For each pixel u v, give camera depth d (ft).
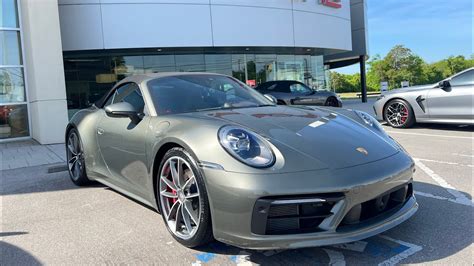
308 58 65.31
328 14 59.77
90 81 49.03
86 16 44.27
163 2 46.39
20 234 10.94
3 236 10.84
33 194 15.17
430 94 27.17
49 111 30.60
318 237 7.95
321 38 58.65
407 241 9.29
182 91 12.00
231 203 8.02
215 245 9.56
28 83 33.86
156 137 10.12
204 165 8.48
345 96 139.74
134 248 9.62
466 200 11.90
